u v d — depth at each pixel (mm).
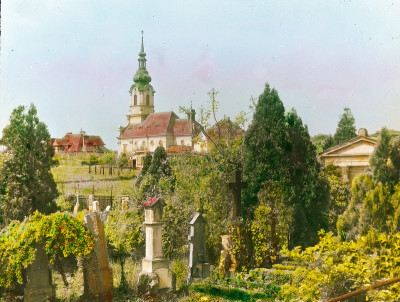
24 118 11641
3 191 11117
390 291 5867
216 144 12359
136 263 10719
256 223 10383
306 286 6547
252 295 8398
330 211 10938
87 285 8617
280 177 11023
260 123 11445
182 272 9781
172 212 11289
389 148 10039
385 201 9453
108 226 11250
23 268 8547
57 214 8445
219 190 11516
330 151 11617
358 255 6773
